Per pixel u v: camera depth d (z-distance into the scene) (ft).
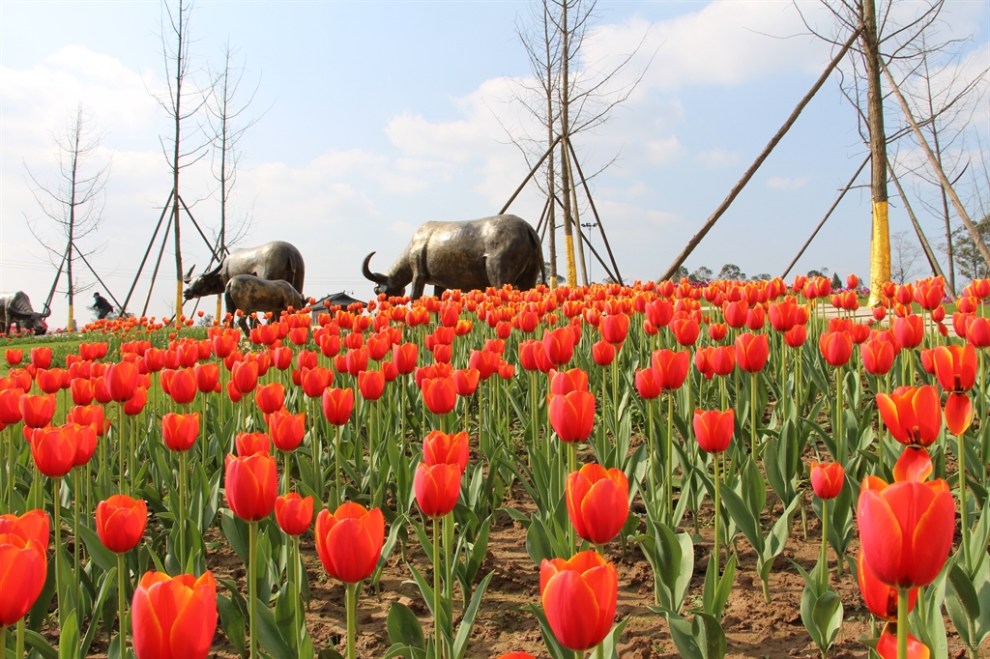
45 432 9.90
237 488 7.68
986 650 9.74
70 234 112.47
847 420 15.42
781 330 17.38
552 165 70.23
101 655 11.37
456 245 59.16
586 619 4.74
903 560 4.48
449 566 9.92
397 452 14.48
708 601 9.59
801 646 10.25
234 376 15.40
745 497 12.24
